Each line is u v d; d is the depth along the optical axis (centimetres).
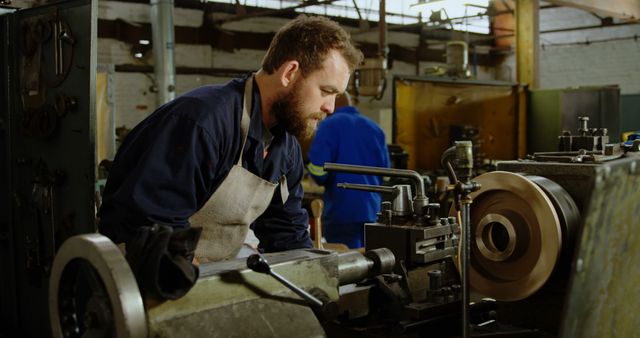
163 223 126
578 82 1137
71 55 236
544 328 148
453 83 555
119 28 796
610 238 97
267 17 949
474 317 149
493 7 990
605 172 90
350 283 139
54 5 241
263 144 150
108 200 133
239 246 155
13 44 263
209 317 107
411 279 145
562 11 1134
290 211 172
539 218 138
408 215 153
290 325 115
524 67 661
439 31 1149
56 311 109
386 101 1104
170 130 131
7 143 270
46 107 248
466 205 125
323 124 338
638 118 813
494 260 147
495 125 601
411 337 135
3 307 288
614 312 103
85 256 101
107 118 391
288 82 143
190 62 879
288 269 121
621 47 1084
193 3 872
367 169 157
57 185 249
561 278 144
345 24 1033
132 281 98
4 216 278
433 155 550
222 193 145
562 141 181
